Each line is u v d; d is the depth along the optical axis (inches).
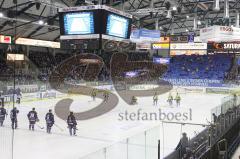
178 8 1100.5
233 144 565.3
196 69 1895.9
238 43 1353.3
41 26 1493.6
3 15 1034.7
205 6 1459.2
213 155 454.9
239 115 690.8
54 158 498.0
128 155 396.8
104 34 441.4
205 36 954.7
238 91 1406.3
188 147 436.5
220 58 1931.6
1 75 1115.3
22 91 1085.1
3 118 725.9
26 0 1136.8
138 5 1385.3
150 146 449.7
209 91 1530.5
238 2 1317.7
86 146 568.1
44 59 1705.2
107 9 436.5
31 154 514.3
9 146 556.1
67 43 467.5
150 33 1088.8
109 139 621.3
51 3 980.6
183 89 1587.1
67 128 722.2
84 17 442.9
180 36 1320.1
